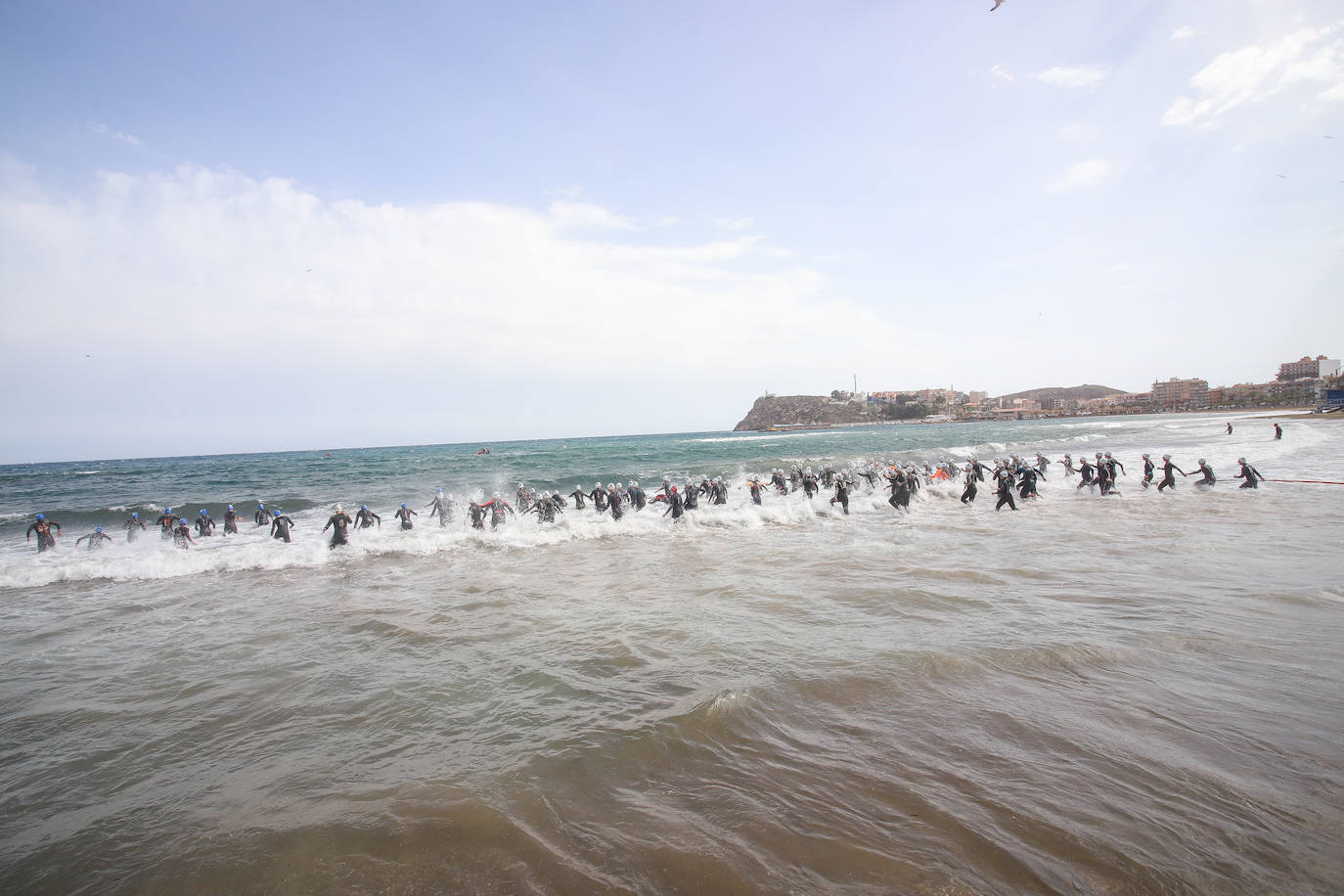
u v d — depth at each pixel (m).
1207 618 7.04
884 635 6.94
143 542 17.28
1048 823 3.53
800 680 5.73
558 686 5.91
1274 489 19.16
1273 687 5.22
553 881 3.23
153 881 3.40
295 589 10.62
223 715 5.59
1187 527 13.28
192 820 3.99
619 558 12.69
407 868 3.40
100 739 5.19
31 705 5.91
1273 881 3.00
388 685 6.13
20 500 29.09
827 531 15.18
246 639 7.82
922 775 4.09
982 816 3.62
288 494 28.48
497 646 7.19
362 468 48.41
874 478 25.20
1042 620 7.22
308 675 6.49
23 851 3.72
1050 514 16.41
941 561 10.84
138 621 8.83
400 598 9.73
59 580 11.80
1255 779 3.89
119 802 4.25
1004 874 3.13
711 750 4.52
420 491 28.73
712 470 34.25
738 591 9.38
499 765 4.47
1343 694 5.04
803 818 3.67
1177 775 3.97
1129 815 3.57
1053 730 4.61
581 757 4.52
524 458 56.59
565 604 9.05
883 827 3.56
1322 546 10.81
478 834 3.66
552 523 17.22
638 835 3.58
